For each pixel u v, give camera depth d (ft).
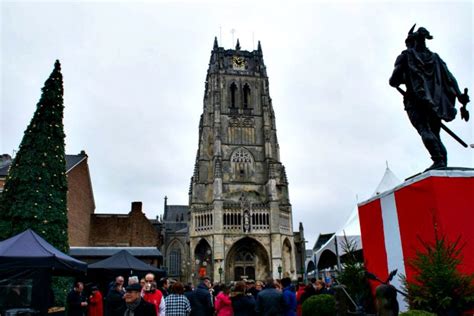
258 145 299.79
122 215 219.61
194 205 277.44
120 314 43.52
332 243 65.82
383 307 21.67
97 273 90.27
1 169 161.17
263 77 319.27
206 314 47.21
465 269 26.63
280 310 42.65
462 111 32.35
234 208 266.98
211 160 291.99
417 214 30.14
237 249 267.59
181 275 324.60
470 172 28.96
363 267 38.32
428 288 25.30
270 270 257.96
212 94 307.17
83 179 195.11
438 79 32.14
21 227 81.10
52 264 48.16
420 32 33.50
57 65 94.63
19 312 50.88
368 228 37.70
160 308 44.29
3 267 45.96
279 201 285.02
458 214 27.78
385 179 82.23
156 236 222.48
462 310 24.59
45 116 89.66
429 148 32.09
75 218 183.21
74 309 55.11
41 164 86.02
